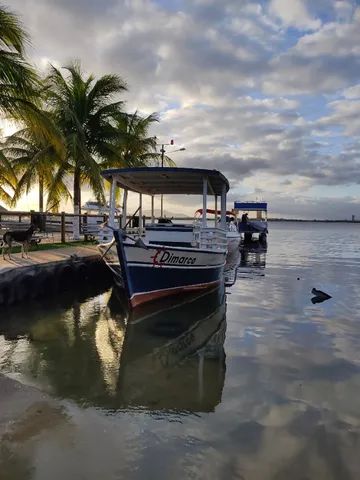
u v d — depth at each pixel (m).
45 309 11.59
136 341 8.85
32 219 18.34
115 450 4.52
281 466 4.30
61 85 22.84
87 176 22.42
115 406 5.70
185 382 6.61
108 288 15.39
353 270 21.23
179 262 12.05
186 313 11.27
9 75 13.68
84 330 9.62
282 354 7.95
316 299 13.38
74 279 14.20
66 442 4.63
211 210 20.28
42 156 21.27
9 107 14.65
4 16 13.44
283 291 14.95
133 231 15.52
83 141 22.03
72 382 6.59
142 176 13.74
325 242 50.44
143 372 7.08
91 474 4.07
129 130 27.94
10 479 3.96
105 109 23.22
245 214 43.62
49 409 5.46
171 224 15.45
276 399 5.95
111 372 7.06
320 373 6.97
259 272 20.44
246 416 5.42
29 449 4.46
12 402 5.58
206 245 13.35
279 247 39.84
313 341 8.79
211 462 4.34
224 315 11.13
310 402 5.85
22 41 13.98
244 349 8.28
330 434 4.95
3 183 23.81
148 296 11.59
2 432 4.77
